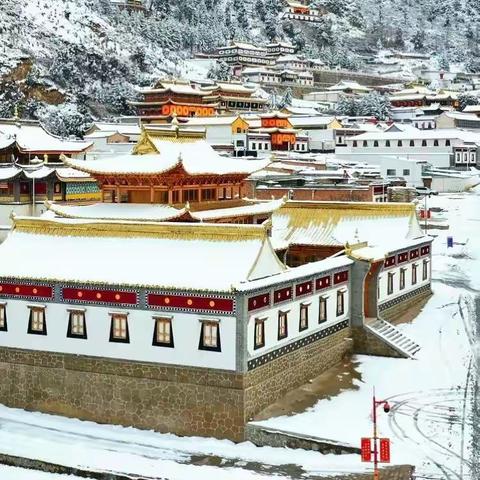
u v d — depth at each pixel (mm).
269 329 53469
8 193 109250
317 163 177500
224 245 54188
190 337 51688
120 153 190000
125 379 53656
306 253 76625
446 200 161875
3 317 57406
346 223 78562
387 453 44688
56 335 55688
